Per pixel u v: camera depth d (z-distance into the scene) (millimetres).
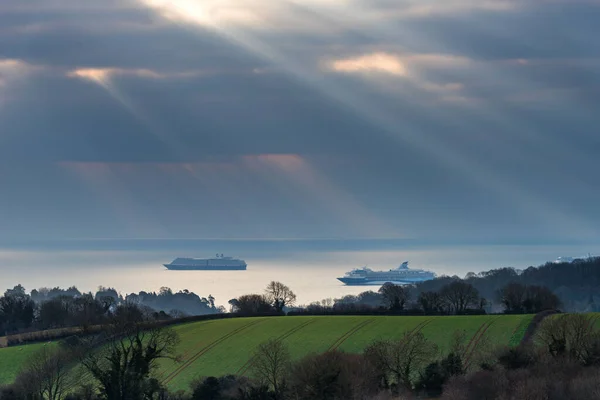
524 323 117375
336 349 102812
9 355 114188
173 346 105812
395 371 92812
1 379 102562
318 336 119688
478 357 97312
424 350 95188
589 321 103562
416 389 89625
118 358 89562
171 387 97250
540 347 97938
